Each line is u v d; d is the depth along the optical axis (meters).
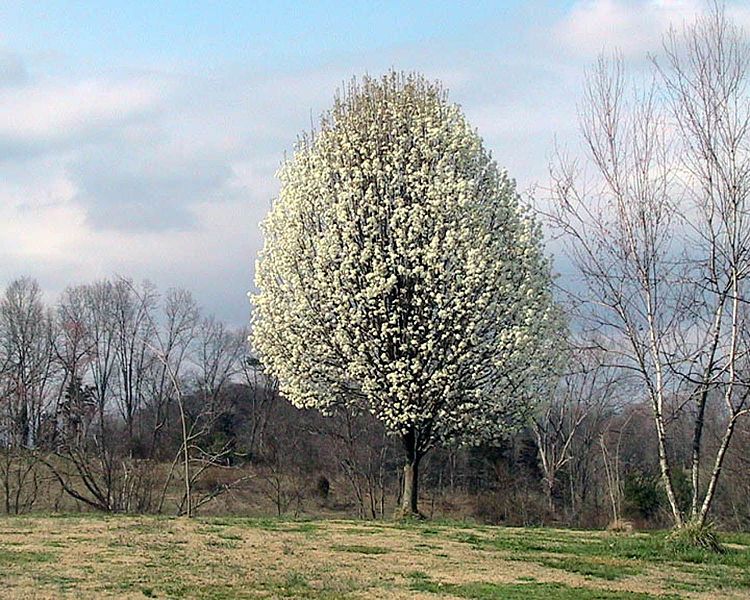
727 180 15.86
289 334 22.25
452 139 22.31
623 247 17.67
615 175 17.06
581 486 39.66
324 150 22.77
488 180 22.84
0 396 31.48
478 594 11.29
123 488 28.59
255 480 38.56
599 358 17.67
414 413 21.25
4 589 10.38
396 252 21.31
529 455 41.81
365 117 22.75
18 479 29.41
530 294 21.52
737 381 15.80
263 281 23.02
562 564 14.39
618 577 13.41
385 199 21.70
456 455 42.84
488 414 22.27
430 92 23.28
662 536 17.19
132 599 10.12
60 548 13.70
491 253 21.34
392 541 16.44
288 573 12.32
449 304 21.09
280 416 47.44
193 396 51.38
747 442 32.88
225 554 13.84
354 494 41.06
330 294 21.56
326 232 22.02
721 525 33.34
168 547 14.21
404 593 11.24
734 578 13.74
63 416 32.00
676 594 12.16
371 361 21.59
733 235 15.73
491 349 21.33
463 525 20.52
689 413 21.25
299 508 36.34
